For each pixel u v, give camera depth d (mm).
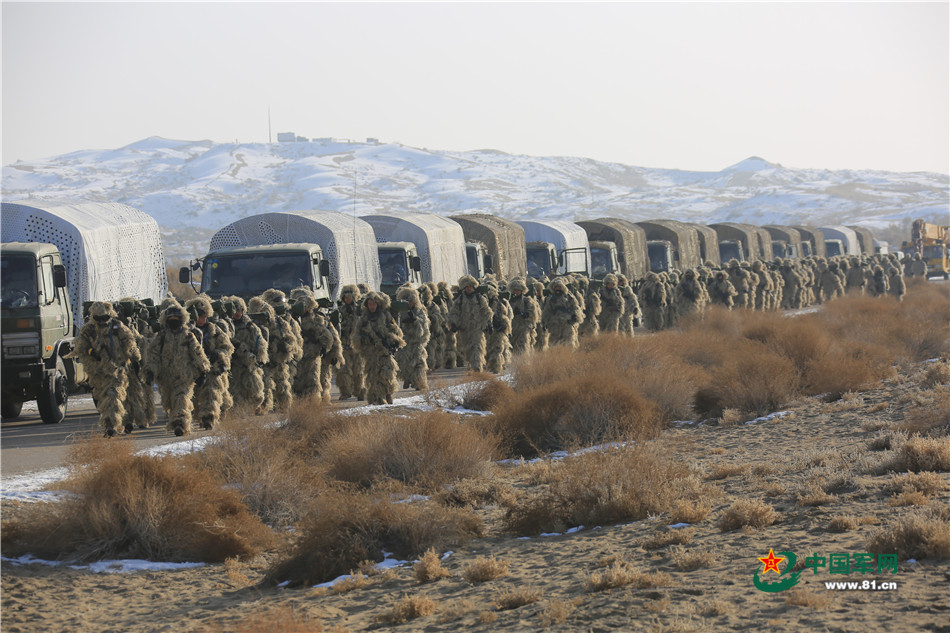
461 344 50656
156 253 50406
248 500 25547
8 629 17609
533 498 24891
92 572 21234
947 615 13852
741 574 17188
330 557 21188
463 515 23422
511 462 33375
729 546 19359
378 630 16734
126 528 22453
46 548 21922
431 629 16375
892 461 25188
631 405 36656
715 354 52719
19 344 37312
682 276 78125
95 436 25094
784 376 44438
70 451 24562
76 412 43531
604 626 15023
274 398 38781
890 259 121500
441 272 66250
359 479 28328
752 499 23750
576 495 24109
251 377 36312
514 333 53406
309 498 26141
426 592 19031
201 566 22312
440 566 20250
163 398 34219
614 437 34094
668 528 21547
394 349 40281
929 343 62094
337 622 17500
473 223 74188
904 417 34938
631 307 68625
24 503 23234
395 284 61156
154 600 19641
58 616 18438
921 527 17359
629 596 16531
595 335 57344
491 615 16406
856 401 42562
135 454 24328
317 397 38719
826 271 120188
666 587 16844
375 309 40156
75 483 23172
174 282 117688
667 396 42125
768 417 40844
